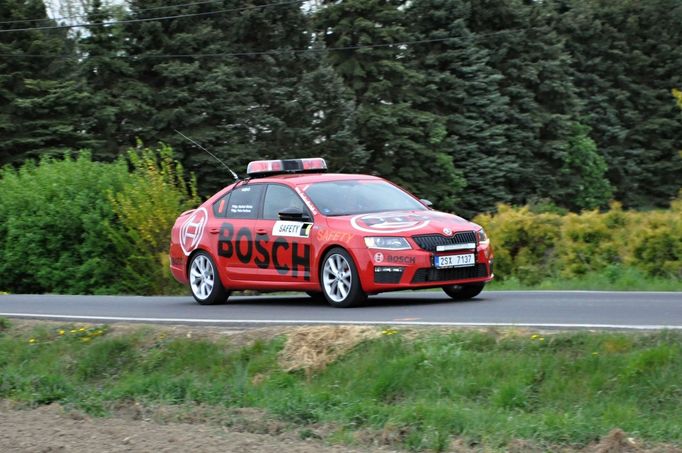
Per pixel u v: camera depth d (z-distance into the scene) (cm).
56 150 4709
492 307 1443
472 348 1117
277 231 1596
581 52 7012
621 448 860
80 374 1320
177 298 1973
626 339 1051
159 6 5150
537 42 6319
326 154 5178
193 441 961
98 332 1418
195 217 1769
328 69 5166
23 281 2967
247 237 1644
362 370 1124
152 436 992
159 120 4866
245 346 1255
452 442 920
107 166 3019
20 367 1370
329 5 5678
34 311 1745
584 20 6988
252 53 5288
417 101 5697
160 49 5081
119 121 5006
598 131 6969
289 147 5134
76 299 2067
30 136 4806
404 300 1619
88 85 5009
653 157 7119
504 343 1108
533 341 1094
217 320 1395
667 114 7225
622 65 7125
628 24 7188
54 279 2892
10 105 4856
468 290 1606
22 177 3075
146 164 2989
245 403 1107
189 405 1134
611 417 928
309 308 1547
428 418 972
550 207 5544
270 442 955
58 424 1086
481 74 5894
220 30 5266
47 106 4800
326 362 1179
